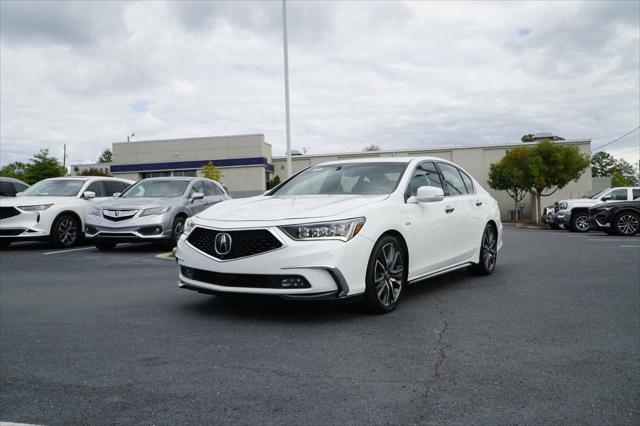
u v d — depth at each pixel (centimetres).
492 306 492
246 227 421
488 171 4184
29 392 282
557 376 304
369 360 333
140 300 524
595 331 402
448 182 616
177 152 4081
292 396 275
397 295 473
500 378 301
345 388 286
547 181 3178
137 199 1040
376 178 535
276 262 407
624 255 905
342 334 393
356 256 424
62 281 656
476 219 641
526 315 455
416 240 505
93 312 472
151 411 257
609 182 5134
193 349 357
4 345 370
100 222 980
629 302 509
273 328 410
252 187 4006
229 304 500
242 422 244
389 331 402
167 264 827
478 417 249
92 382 296
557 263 808
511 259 870
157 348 360
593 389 285
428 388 286
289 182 588
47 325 426
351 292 422
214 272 429
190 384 292
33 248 1093
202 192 1169
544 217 2561
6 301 529
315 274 407
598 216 1517
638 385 291
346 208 442
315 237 414
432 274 544
